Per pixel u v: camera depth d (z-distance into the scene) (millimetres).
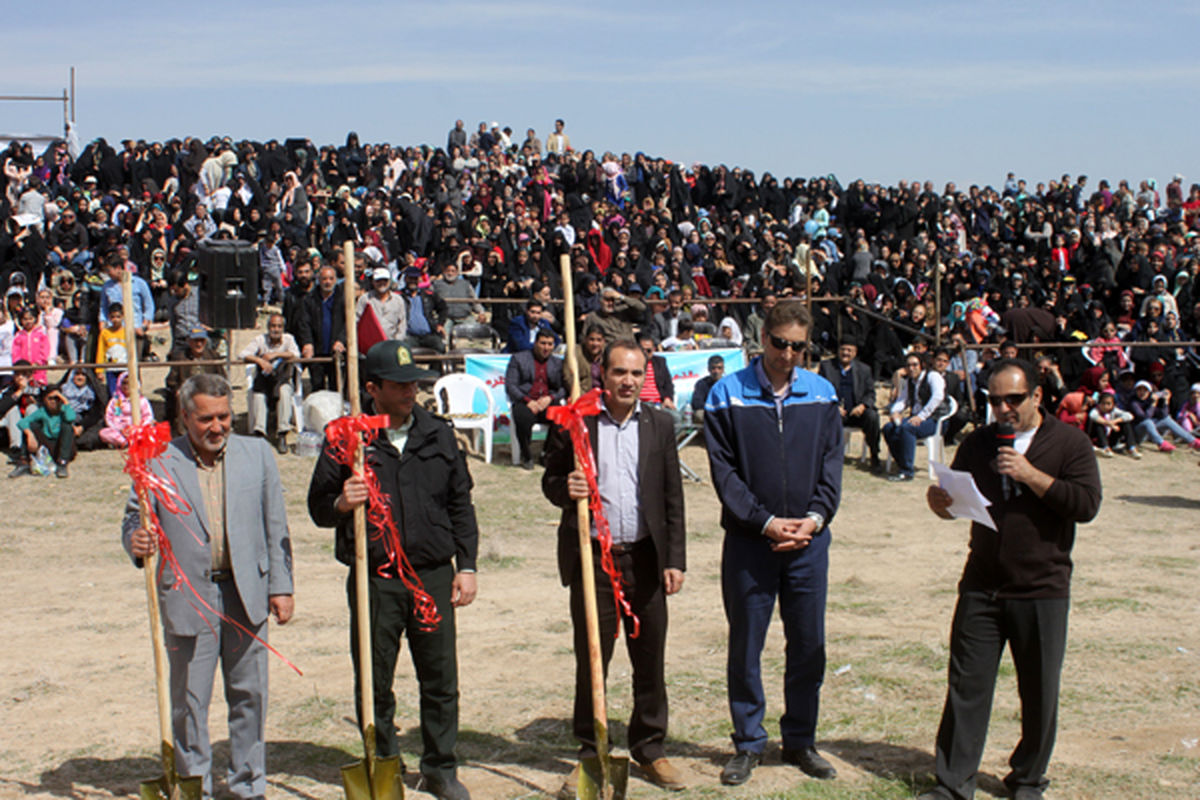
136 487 4742
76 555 10461
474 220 22047
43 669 7430
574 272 19219
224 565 4996
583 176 27172
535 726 6359
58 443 12938
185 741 4977
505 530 11664
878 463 14961
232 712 5074
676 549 5363
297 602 9055
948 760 5160
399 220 21594
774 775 5520
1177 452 16328
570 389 5082
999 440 5039
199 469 5016
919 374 14805
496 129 30188
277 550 5125
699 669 7340
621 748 5949
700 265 23062
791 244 26391
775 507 5352
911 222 27516
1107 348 17031
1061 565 5074
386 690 5148
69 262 18578
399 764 4871
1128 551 11297
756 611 5410
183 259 15531
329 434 4852
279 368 14086
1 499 12094
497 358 14617
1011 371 5000
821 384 5531
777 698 6797
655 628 5363
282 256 20234
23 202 21062
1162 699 6711
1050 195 30438
